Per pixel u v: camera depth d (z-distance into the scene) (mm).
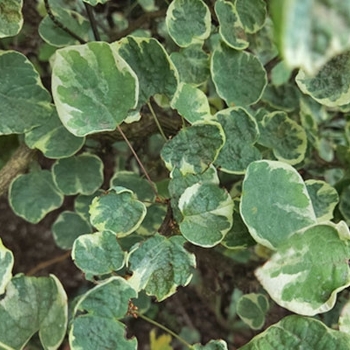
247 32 409
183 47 399
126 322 630
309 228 344
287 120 427
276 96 479
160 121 439
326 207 401
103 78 353
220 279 512
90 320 333
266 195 348
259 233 344
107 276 423
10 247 669
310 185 404
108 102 355
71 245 490
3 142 469
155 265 347
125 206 352
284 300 339
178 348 615
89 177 455
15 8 366
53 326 342
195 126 354
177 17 396
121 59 348
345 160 451
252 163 349
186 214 352
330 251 342
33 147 409
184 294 636
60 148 412
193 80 410
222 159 377
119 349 333
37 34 509
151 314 618
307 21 191
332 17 193
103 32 505
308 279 340
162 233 362
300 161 425
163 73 367
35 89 388
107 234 348
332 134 526
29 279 353
